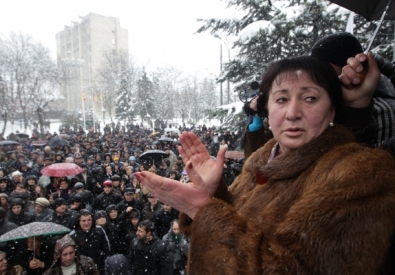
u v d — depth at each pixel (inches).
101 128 1724.9
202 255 38.7
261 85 47.8
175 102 1857.8
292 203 40.9
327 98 42.5
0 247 166.4
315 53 57.1
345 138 42.6
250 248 35.5
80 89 2357.3
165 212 224.8
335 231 32.4
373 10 65.5
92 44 2608.3
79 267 144.1
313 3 259.8
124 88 1691.7
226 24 354.3
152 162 404.8
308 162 41.4
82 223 180.9
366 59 43.7
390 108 50.5
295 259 32.8
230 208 40.5
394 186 34.8
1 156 482.6
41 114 1437.0
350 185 34.3
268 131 71.5
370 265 32.0
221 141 654.5
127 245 206.4
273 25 284.7
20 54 1366.9
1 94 1330.0
